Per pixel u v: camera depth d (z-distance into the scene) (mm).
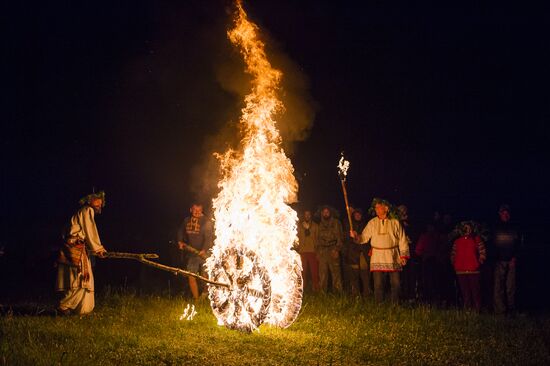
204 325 10516
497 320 11211
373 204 13062
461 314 11461
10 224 24234
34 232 19953
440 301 14195
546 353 8969
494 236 12938
